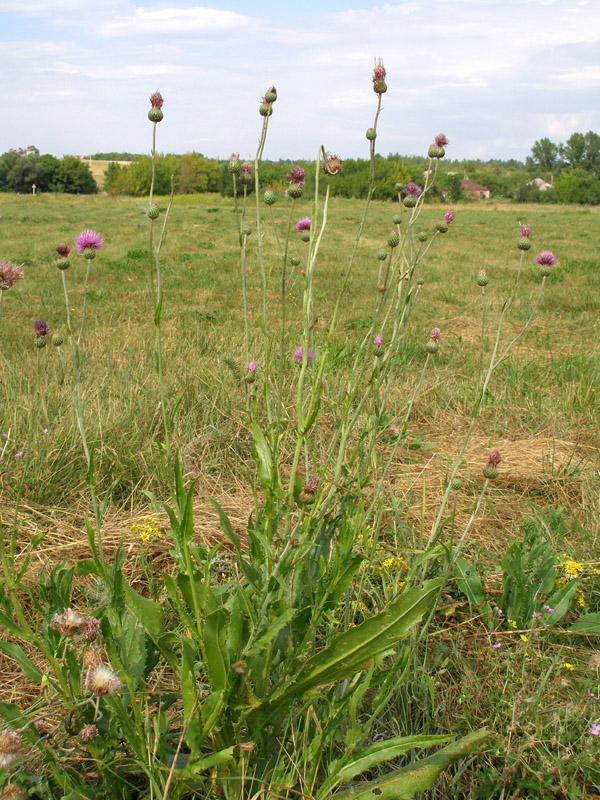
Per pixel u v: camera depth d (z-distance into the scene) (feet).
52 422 12.20
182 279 35.94
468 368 19.25
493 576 8.90
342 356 8.46
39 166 218.18
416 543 8.77
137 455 11.55
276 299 31.19
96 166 316.60
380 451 12.35
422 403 15.93
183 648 4.86
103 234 62.13
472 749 4.93
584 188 261.03
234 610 4.80
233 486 11.52
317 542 5.88
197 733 4.53
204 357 18.03
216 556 8.30
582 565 8.71
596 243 67.62
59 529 9.62
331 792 5.21
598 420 15.03
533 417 15.31
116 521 9.93
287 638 5.32
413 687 6.27
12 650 5.09
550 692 6.53
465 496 11.54
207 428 12.89
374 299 31.42
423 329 25.66
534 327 27.27
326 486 6.14
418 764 4.91
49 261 41.32
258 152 5.84
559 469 12.26
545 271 7.26
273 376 14.48
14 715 5.03
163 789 4.85
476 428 14.98
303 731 5.39
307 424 4.81
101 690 4.25
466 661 6.97
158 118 5.20
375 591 7.30
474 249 57.26
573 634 7.68
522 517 10.77
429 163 6.90
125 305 28.07
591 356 20.04
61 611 5.35
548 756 5.65
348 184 132.36
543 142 362.12
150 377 15.64
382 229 75.41
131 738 4.52
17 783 4.60
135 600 5.33
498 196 297.74
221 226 73.46
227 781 4.78
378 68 5.73
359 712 6.16
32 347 19.49
